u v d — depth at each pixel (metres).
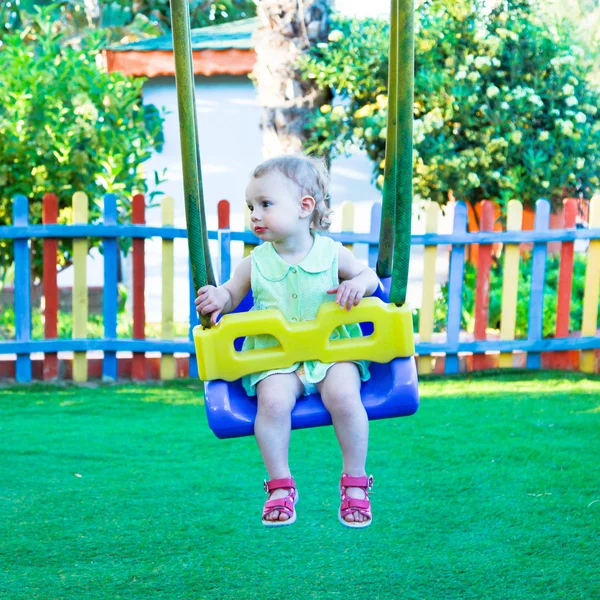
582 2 10.13
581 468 4.04
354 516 2.33
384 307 2.38
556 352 6.64
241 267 2.61
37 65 7.41
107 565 2.98
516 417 5.07
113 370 6.43
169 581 2.85
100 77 7.71
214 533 3.26
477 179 7.82
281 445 2.33
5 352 6.21
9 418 5.19
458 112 7.93
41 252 7.06
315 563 2.99
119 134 7.57
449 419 5.04
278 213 2.41
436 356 6.59
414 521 3.37
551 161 8.02
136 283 6.41
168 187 10.05
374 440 4.56
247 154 9.88
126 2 17.36
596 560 2.98
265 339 2.51
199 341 2.33
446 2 8.06
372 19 8.45
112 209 6.29
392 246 2.49
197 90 9.89
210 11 19.58
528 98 7.72
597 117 8.41
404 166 2.19
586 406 5.36
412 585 2.80
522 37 8.07
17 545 3.14
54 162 7.12
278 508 2.29
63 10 16.48
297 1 7.83
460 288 6.45
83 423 5.05
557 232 6.43
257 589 2.79
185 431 4.85
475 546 3.11
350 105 8.38
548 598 2.70
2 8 15.93
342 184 9.62
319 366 2.39
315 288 2.55
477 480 3.87
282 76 7.89
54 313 6.34
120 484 3.85
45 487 3.81
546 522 3.34
